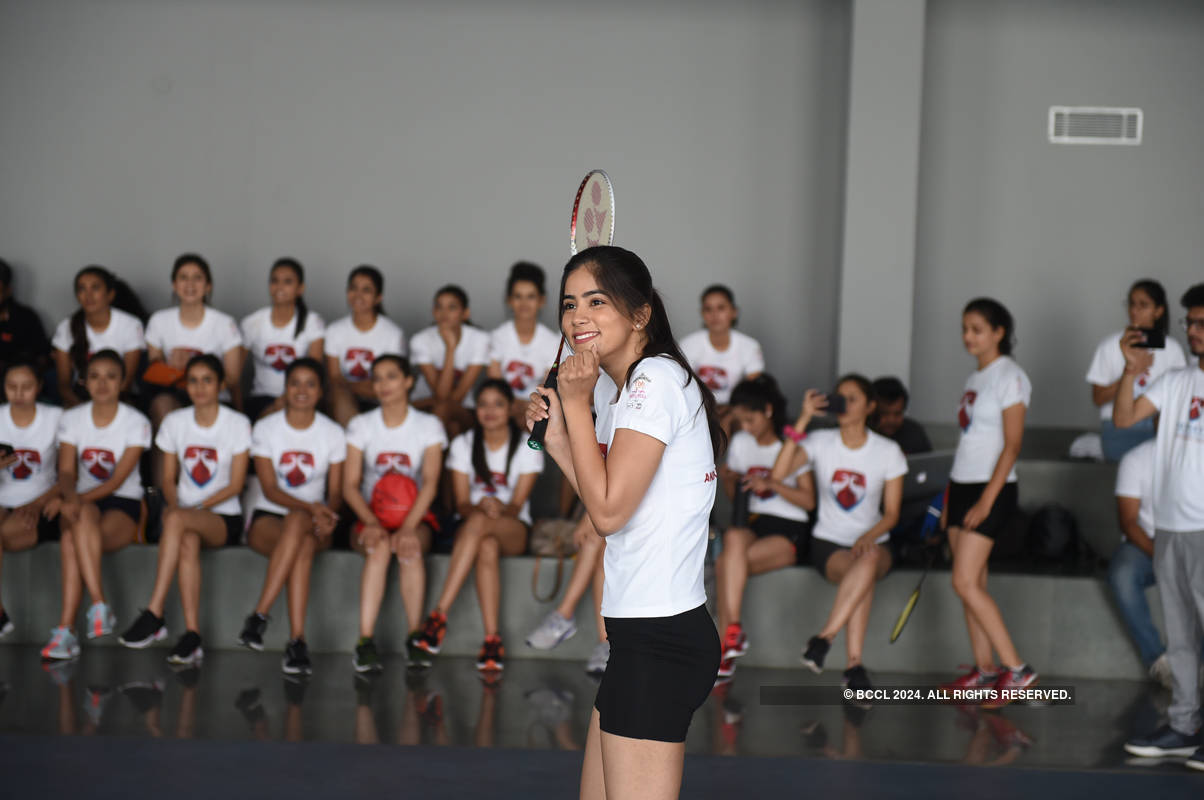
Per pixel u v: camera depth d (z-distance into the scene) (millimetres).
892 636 6137
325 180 9352
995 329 6047
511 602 6613
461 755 4980
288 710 5543
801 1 9188
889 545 6574
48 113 9289
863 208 8281
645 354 2982
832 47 9180
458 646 6648
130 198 9344
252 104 9320
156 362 7742
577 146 9344
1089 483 7402
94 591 6285
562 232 9375
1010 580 6508
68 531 6379
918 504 7039
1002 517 5969
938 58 9148
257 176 9344
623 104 9312
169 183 9344
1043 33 9094
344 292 9398
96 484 6719
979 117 9156
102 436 6676
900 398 7230
